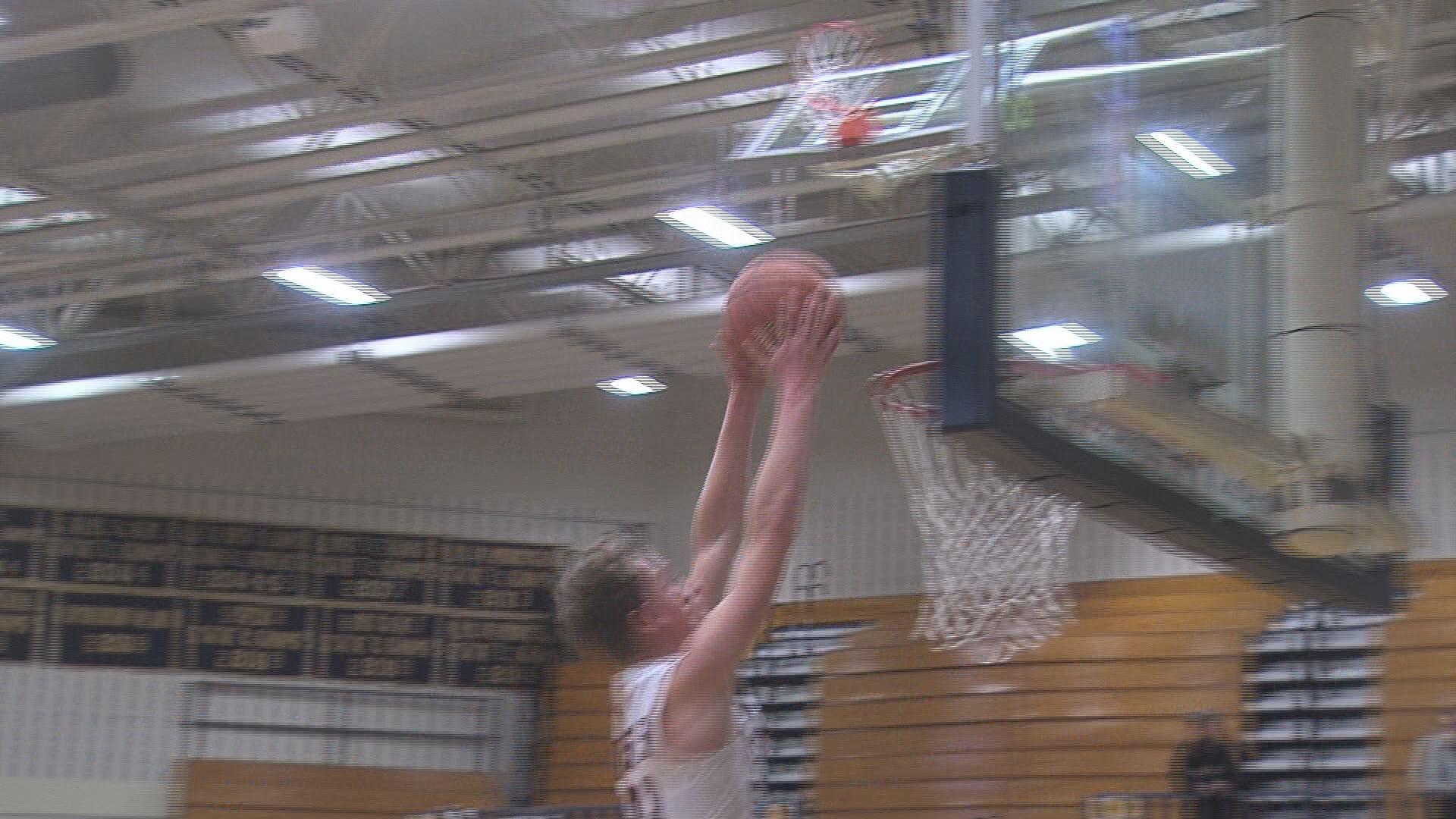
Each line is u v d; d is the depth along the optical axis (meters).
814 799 15.07
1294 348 6.30
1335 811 12.31
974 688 14.55
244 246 14.48
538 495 18.38
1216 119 6.17
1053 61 5.19
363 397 16.16
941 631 8.14
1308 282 6.37
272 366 15.38
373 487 18.12
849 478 16.77
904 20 10.70
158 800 16.84
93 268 14.93
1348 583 6.82
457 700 17.72
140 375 15.71
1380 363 7.09
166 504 17.64
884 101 7.95
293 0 10.12
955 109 7.55
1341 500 6.00
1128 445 5.20
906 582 16.14
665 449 18.47
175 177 12.85
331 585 17.78
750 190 13.23
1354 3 7.04
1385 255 12.17
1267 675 13.48
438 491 18.23
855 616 16.11
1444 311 13.89
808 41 8.55
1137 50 5.69
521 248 15.80
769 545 2.50
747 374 3.03
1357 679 13.03
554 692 17.64
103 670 17.05
